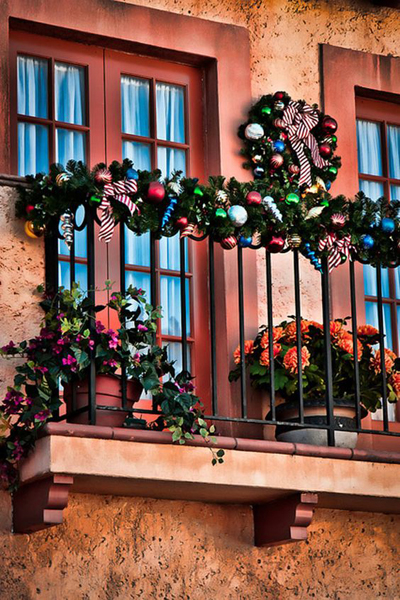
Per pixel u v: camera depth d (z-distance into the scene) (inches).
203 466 285.0
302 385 308.7
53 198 291.9
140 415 324.8
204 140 352.2
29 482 279.9
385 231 317.7
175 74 352.8
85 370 285.1
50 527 289.7
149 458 279.0
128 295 296.5
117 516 301.0
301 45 366.3
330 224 312.5
